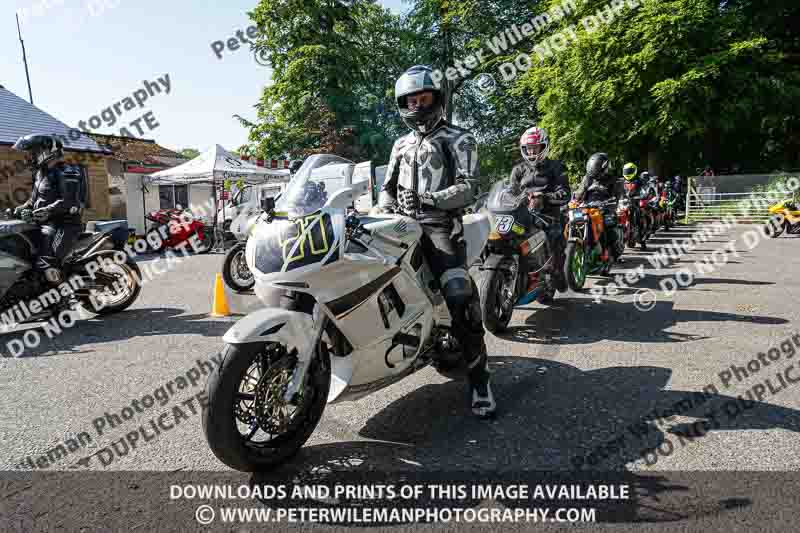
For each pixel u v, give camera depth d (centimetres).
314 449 299
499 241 507
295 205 290
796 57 2330
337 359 309
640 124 2098
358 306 289
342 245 274
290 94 3148
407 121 345
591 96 2094
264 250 284
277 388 268
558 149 2322
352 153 3053
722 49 1977
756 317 565
